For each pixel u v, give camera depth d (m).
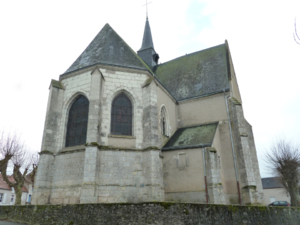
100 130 18.47
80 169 17.56
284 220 14.38
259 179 24.41
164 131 23.48
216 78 27.39
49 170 18.33
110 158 17.89
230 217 12.34
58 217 12.12
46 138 18.83
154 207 11.26
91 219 11.50
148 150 18.41
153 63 35.69
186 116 26.38
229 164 22.17
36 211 12.84
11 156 26.39
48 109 19.75
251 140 25.75
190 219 11.31
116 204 11.56
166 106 24.27
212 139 20.67
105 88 19.91
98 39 24.81
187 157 19.95
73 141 19.42
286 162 32.62
